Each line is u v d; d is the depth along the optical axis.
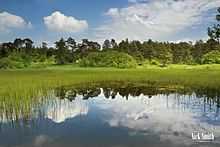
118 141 10.66
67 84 33.34
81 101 21.31
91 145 10.27
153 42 147.00
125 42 146.50
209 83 30.11
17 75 45.53
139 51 139.25
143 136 11.23
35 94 21.59
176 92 25.31
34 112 16.09
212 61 105.81
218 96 21.53
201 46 142.00
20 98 18.77
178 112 16.09
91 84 34.91
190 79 36.31
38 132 12.00
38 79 34.88
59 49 136.25
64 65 118.50
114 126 12.95
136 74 52.62
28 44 153.75
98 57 109.56
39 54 143.12
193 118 14.38
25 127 12.85
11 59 114.19
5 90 21.59
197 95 22.66
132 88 30.22
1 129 12.51
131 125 13.11
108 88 30.61
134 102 20.62
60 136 11.42
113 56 106.31
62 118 14.77
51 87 28.34
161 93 25.20
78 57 137.25
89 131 12.07
